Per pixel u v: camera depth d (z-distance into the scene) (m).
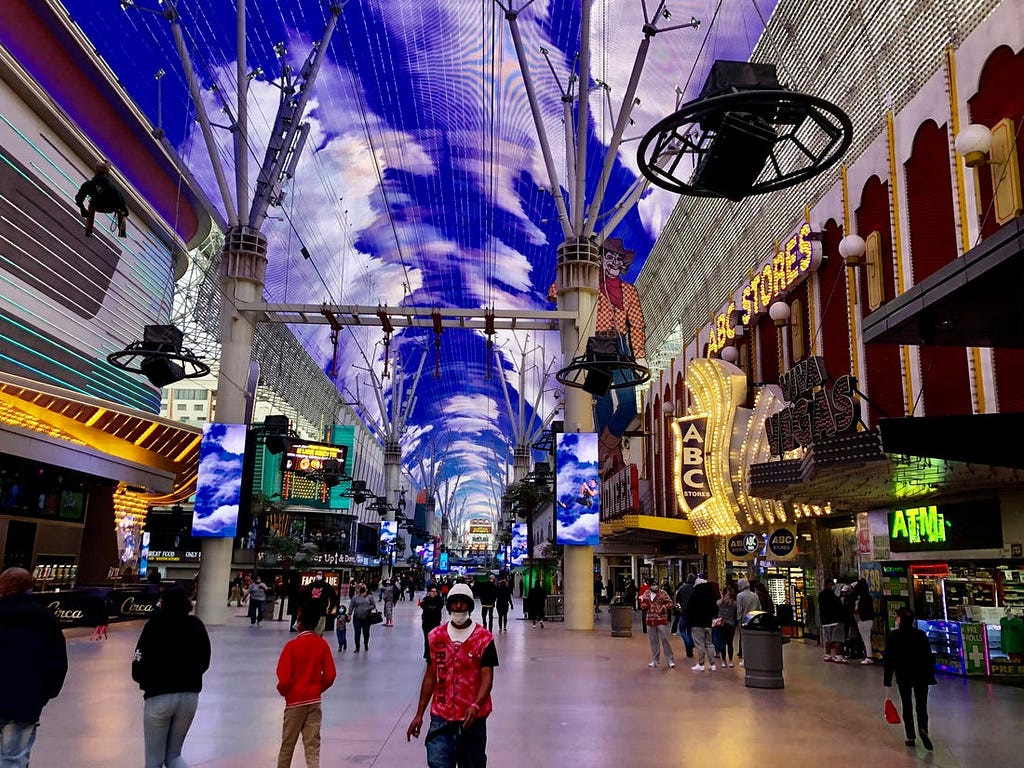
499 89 39.94
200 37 33.88
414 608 42.59
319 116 42.38
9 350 22.23
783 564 23.50
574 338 28.80
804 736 8.69
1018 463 7.46
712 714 10.03
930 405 15.75
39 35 24.59
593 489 27.81
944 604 15.62
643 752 7.82
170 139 36.97
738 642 22.09
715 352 28.12
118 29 30.88
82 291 26.86
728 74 7.21
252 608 27.23
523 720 9.53
